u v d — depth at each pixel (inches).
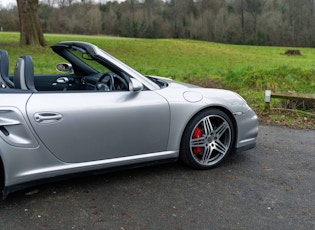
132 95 130.2
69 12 2541.8
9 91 114.8
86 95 123.5
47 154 116.1
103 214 111.6
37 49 868.0
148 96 133.0
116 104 125.1
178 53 1001.5
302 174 149.0
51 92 119.9
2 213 110.1
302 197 128.0
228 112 149.0
